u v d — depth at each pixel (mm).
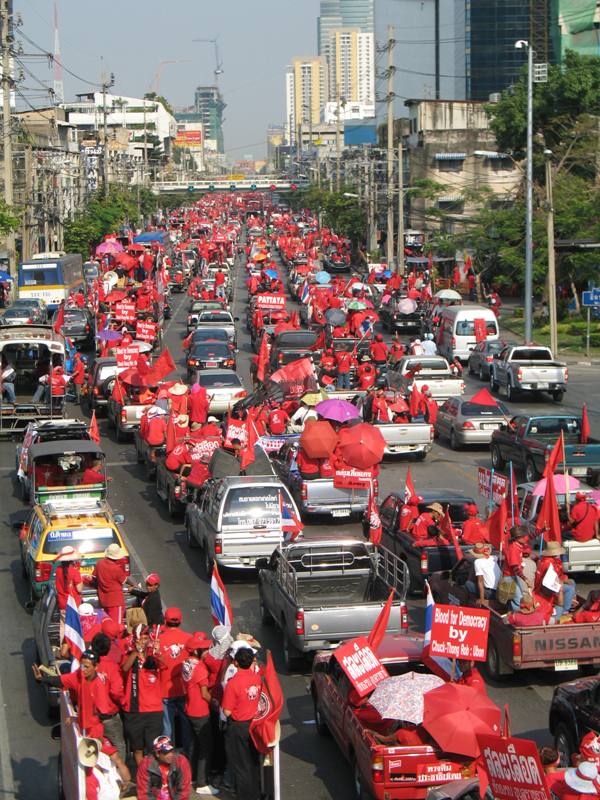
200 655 13148
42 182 90375
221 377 40562
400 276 80062
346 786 13797
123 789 11797
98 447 27422
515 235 75688
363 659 13422
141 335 50125
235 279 103812
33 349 40500
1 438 38062
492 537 20297
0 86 78688
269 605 19219
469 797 11133
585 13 135750
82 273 80125
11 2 70938
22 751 15102
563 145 82875
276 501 22125
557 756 11438
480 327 54031
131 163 170500
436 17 195625
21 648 19156
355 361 46344
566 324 65688
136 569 23359
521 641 16188
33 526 21422
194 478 26594
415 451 34188
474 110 113125
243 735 12625
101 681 12906
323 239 128750
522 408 42594
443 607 13422
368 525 23297
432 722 12250
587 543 21172
